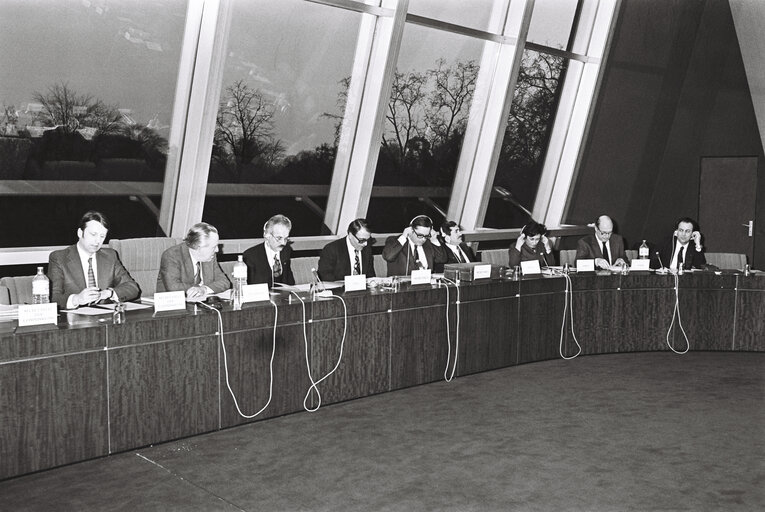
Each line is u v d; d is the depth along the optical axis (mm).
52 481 3281
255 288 4301
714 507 3072
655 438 3986
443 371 5188
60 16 5074
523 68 8031
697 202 9016
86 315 3727
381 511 3012
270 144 6367
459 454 3713
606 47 8258
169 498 3113
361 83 6695
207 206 6160
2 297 3930
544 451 3768
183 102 5734
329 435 3982
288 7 6062
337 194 6980
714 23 8492
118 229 5723
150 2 5414
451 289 5184
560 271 6191
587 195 9016
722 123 8742
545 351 5895
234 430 4047
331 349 4520
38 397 3338
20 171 5176
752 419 4340
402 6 6324
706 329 6293
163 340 3748
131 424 3658
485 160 7859
